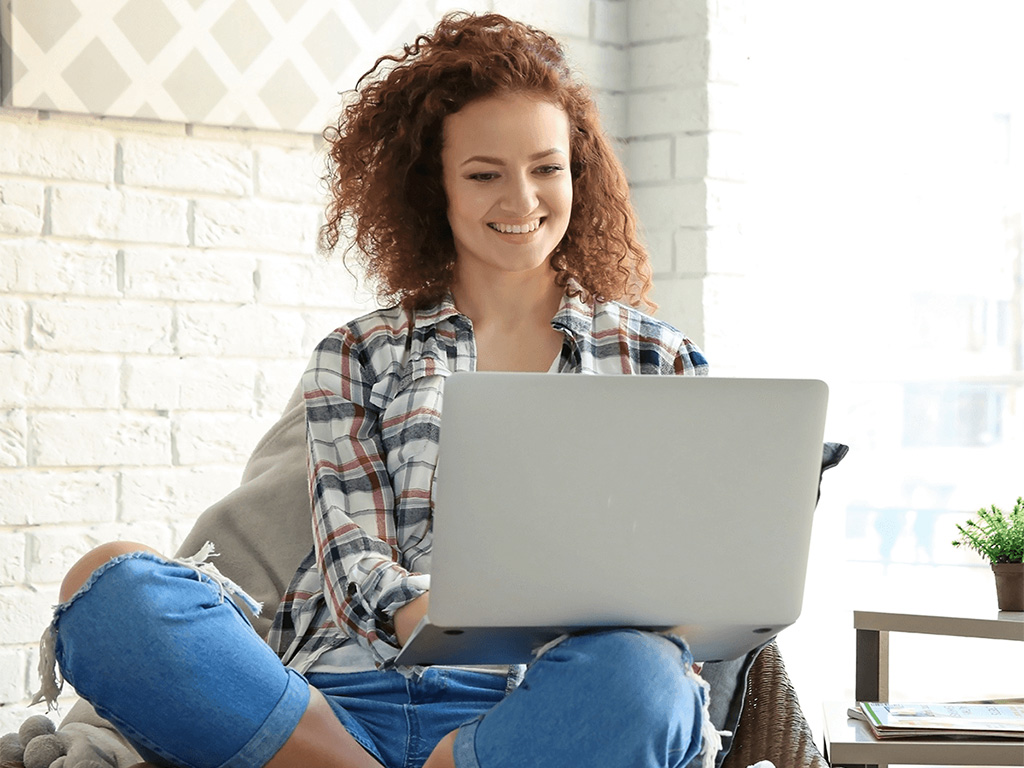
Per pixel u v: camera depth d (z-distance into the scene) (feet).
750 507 3.92
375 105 5.85
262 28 7.86
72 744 4.59
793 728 4.94
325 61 8.09
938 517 9.68
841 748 5.88
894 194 9.72
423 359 5.38
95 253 7.43
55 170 7.30
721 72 9.08
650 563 3.90
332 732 4.43
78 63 7.27
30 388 7.21
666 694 3.89
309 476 5.27
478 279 5.54
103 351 7.44
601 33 9.26
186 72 7.61
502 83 5.27
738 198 9.19
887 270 9.71
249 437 7.92
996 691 9.67
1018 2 9.64
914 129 9.73
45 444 7.25
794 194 9.48
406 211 5.75
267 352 7.98
